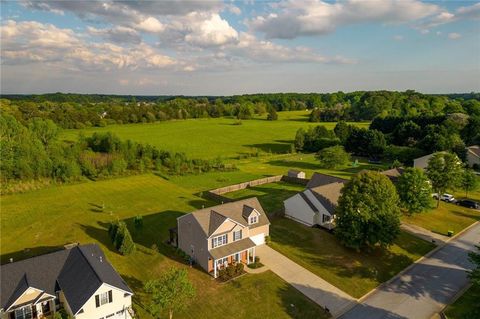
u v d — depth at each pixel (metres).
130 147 93.38
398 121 124.75
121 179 79.00
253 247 41.09
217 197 63.19
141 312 32.22
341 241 42.91
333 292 35.84
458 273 39.69
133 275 38.03
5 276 30.27
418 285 37.44
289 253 43.12
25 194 67.25
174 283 30.05
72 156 84.44
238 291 35.19
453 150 87.25
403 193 51.34
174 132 151.62
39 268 32.19
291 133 149.12
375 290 36.62
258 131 154.88
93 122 162.62
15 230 50.31
